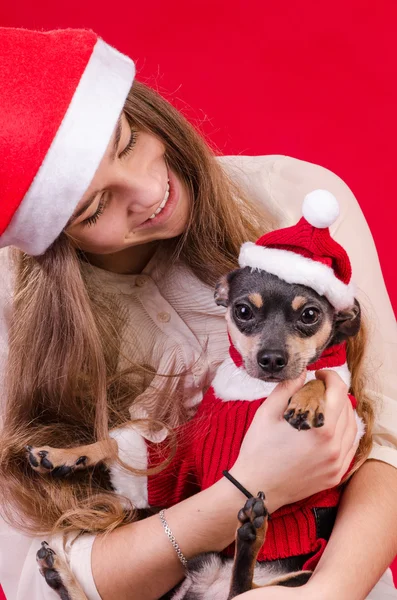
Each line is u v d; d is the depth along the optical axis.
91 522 2.26
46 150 1.93
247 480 2.09
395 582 3.06
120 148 2.08
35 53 1.95
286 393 2.08
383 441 2.46
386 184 3.55
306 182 2.74
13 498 2.36
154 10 3.83
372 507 2.20
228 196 2.46
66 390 2.41
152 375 2.46
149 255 2.54
